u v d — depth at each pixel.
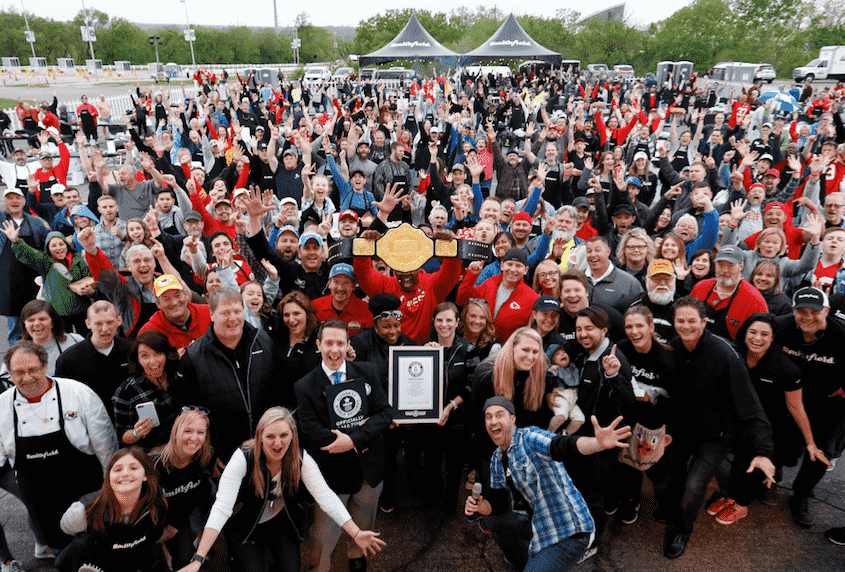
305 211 7.23
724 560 3.79
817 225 5.41
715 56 67.69
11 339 6.39
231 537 3.25
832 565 3.73
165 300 4.07
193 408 3.24
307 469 3.22
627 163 11.59
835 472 4.68
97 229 6.18
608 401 3.55
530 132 12.77
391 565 3.82
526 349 3.53
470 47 72.62
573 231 5.77
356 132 10.15
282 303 3.88
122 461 2.88
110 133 18.98
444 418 3.83
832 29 66.50
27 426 3.33
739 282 4.41
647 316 3.64
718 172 9.30
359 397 3.49
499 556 3.90
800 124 14.93
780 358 3.79
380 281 4.55
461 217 6.98
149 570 3.15
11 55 86.38
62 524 3.16
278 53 97.50
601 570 3.73
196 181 7.26
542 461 3.12
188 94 30.19
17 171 9.44
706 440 3.71
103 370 3.86
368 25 71.31
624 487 3.98
